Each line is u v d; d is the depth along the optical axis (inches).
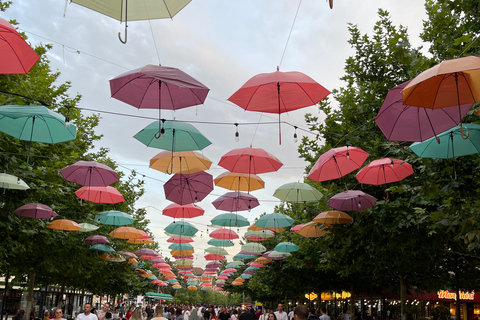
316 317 430.9
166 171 569.9
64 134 397.7
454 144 333.4
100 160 938.1
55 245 716.7
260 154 511.5
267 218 759.1
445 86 226.7
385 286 989.2
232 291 2544.3
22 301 1611.7
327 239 601.9
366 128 526.3
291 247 879.1
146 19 244.5
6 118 379.2
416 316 1162.0
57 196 619.2
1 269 687.7
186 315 1235.2
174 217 766.5
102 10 236.1
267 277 1262.3
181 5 241.4
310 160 607.5
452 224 374.9
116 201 615.5
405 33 559.8
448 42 418.6
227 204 727.7
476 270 674.2
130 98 349.1
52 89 613.0
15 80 472.4
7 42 231.5
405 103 235.3
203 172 611.5
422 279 743.7
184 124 458.9
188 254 1217.4
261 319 832.9
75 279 1103.6
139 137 458.6
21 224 533.0
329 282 1098.7
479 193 360.8
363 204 491.8
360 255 577.9
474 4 348.2
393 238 499.8
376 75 571.8
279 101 335.9
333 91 600.1
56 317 423.8
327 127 571.5
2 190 492.4
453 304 1071.6
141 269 1547.7
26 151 514.9
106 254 916.0
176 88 339.6
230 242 1217.4
